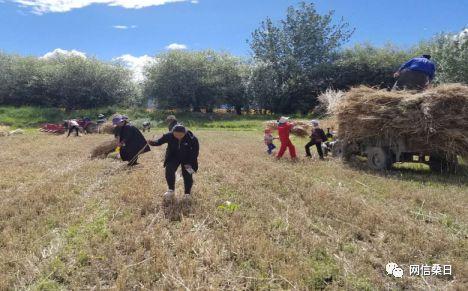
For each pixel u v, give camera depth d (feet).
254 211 21.99
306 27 154.81
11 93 155.33
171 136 24.53
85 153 47.42
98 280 14.10
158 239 17.70
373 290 13.66
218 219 20.45
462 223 19.97
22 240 17.51
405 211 22.22
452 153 32.24
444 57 116.57
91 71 155.02
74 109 156.15
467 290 13.53
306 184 28.35
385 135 35.50
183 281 13.96
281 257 15.97
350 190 27.04
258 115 149.07
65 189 26.50
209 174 32.65
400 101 34.24
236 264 15.58
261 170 34.04
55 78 152.87
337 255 16.33
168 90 150.82
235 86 155.12
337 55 158.92
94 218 20.75
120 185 27.99
